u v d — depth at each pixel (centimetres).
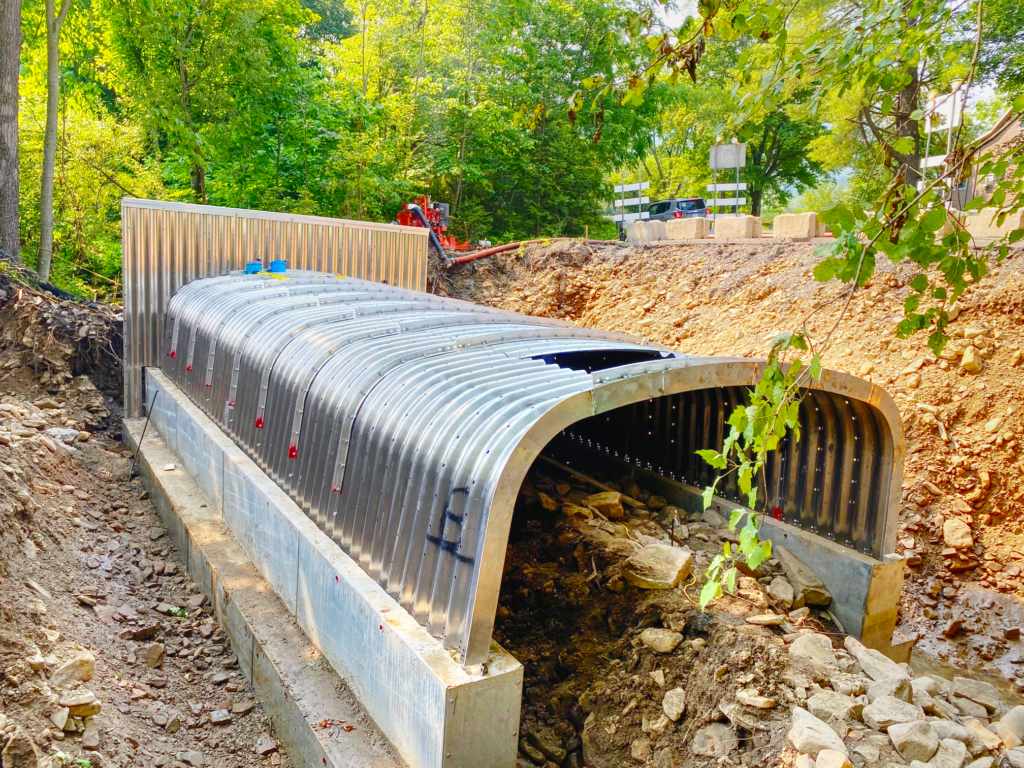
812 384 507
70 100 1805
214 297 859
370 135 1895
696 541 603
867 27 325
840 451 595
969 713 480
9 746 351
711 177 3188
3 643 423
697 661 437
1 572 499
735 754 379
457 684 356
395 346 591
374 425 499
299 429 581
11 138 1138
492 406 441
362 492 490
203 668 538
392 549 447
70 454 820
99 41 1773
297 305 763
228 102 1764
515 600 524
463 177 2234
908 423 886
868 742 360
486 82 2208
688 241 1434
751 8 331
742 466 268
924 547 788
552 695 466
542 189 2434
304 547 507
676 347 1232
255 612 534
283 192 1847
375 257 1146
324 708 437
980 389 872
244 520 617
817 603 580
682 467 698
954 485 825
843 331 1042
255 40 1706
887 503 562
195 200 1858
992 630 709
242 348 713
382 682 413
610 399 429
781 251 1263
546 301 1483
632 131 2652
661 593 484
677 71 353
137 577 639
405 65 2327
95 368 1009
